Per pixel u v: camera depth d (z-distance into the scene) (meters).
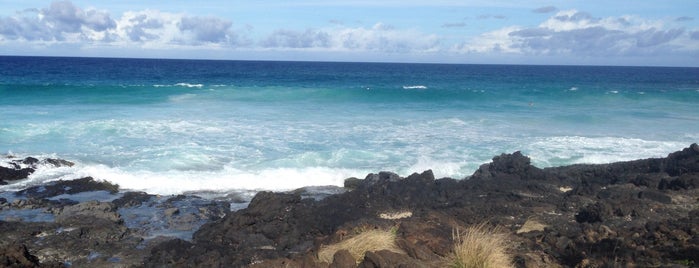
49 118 27.45
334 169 18.69
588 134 26.09
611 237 9.20
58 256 10.83
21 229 12.20
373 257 7.32
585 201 12.90
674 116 33.03
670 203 12.22
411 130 25.95
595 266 7.88
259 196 13.34
